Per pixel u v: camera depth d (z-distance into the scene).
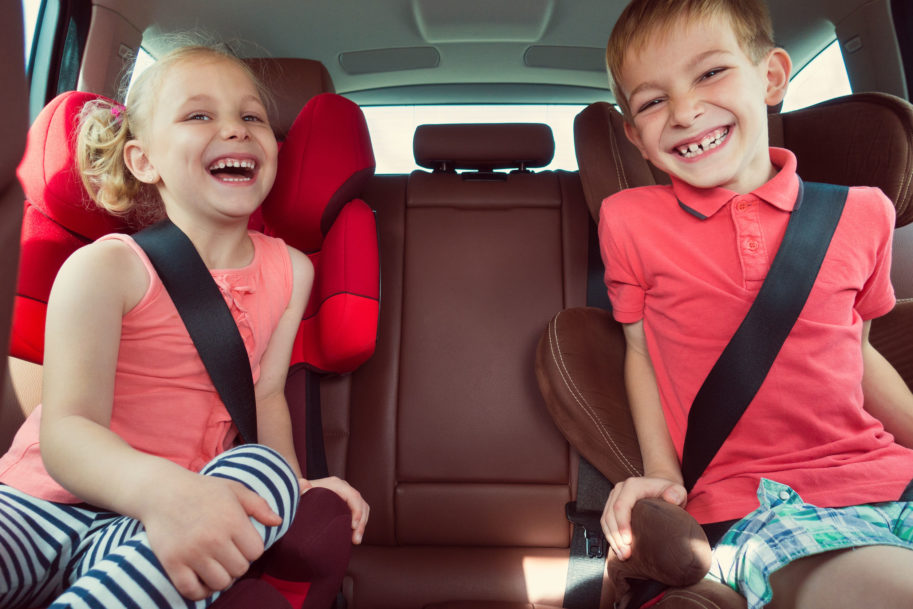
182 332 0.92
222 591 0.60
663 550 0.72
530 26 1.83
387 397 1.50
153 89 0.99
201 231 1.00
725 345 0.98
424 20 1.80
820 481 0.87
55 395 0.74
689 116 0.96
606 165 1.29
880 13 1.56
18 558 0.74
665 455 1.01
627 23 1.01
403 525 1.44
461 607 1.25
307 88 1.54
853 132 1.27
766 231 0.98
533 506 1.43
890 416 1.01
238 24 1.76
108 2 1.55
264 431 1.06
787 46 1.78
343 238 1.29
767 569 0.76
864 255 0.98
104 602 0.52
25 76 0.36
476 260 1.59
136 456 0.65
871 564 0.69
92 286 0.81
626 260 1.10
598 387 1.14
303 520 0.72
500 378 1.50
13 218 0.38
